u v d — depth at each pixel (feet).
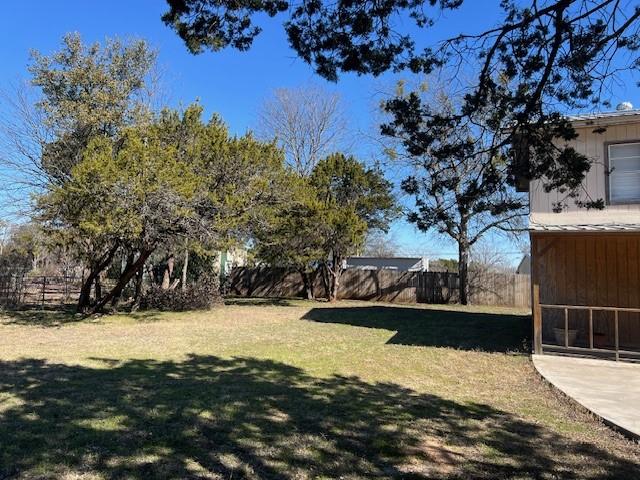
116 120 48.98
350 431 16.34
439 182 18.83
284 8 15.30
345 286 84.89
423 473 13.19
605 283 38.68
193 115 48.88
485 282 77.82
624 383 23.27
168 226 43.83
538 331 31.19
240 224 49.47
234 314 55.98
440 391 21.94
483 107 16.93
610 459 14.42
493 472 13.37
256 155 51.16
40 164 49.78
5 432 15.43
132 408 18.24
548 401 20.62
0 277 59.52
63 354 29.55
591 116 33.27
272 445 14.90
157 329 42.16
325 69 16.53
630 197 33.47
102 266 50.55
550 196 34.37
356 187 75.05
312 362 27.89
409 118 17.75
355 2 14.94
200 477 12.56
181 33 15.74
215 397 20.01
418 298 80.43
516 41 15.80
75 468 12.88
